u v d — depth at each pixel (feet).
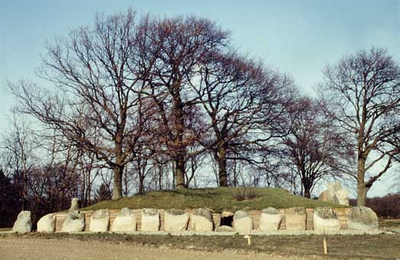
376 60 126.82
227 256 54.75
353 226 76.69
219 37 119.24
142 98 99.81
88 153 103.65
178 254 56.95
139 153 97.30
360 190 127.75
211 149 119.85
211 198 90.17
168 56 110.73
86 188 143.13
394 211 154.81
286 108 125.08
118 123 100.12
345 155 126.93
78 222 84.33
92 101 102.06
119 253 58.39
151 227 81.00
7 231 90.38
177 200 89.30
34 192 136.46
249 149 124.57
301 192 145.48
